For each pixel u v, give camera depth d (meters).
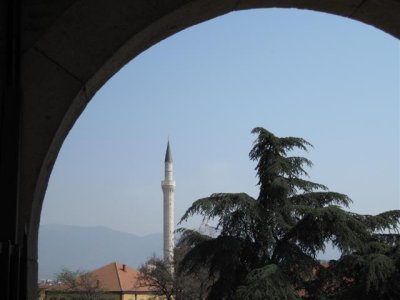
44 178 3.89
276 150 20.17
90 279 69.56
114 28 3.87
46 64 3.83
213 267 20.05
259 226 20.20
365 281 18.75
